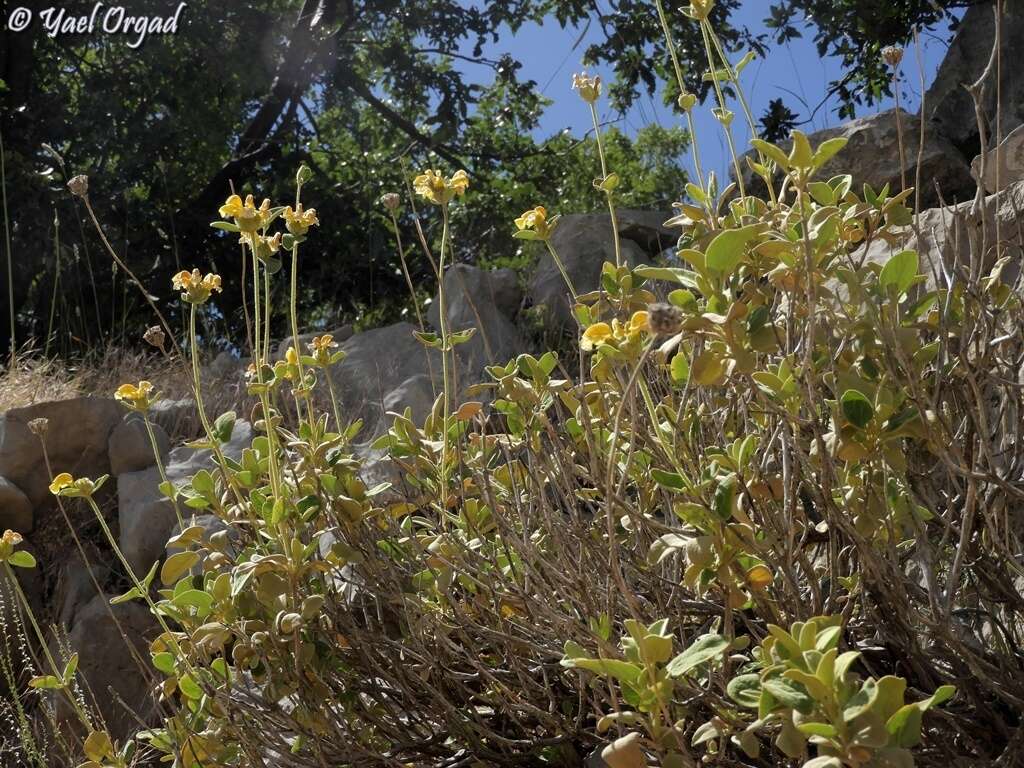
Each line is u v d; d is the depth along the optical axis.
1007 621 1.77
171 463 3.72
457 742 1.81
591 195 12.15
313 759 1.86
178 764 1.88
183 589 1.96
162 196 9.54
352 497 1.97
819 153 1.46
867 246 1.81
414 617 1.84
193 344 1.98
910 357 1.60
